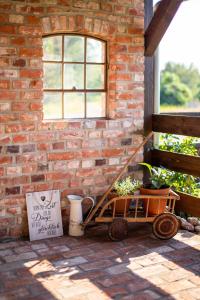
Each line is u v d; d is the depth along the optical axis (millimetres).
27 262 3457
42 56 3988
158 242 3939
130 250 3734
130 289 3000
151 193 4055
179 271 3301
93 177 4402
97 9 4207
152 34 4445
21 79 3912
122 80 4461
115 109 4461
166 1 4254
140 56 4543
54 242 3932
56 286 3037
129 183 4180
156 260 3514
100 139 4398
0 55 3801
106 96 4523
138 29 4496
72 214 4105
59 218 4160
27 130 3988
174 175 4664
